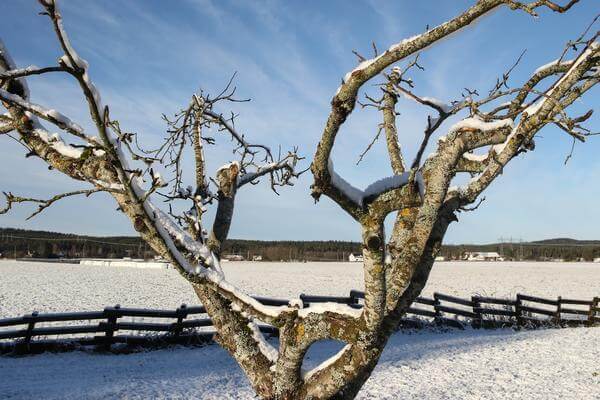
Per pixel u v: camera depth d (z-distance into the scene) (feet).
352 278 136.36
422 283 6.98
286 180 10.63
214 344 35.68
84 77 5.08
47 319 31.65
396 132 8.63
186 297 78.33
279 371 7.20
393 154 8.39
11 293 74.95
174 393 23.65
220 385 25.40
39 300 67.41
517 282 120.16
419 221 6.77
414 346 37.27
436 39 4.91
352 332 6.51
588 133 6.27
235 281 118.21
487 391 25.85
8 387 23.40
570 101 6.27
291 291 92.99
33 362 28.89
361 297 42.55
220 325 7.73
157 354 32.50
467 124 6.49
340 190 5.91
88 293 79.66
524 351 35.88
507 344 38.52
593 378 28.66
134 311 34.04
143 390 23.88
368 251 6.12
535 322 50.11
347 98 5.33
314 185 5.93
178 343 34.88
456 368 30.53
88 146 5.66
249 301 7.11
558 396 25.20
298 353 6.96
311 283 115.14
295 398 7.16
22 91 7.00
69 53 4.94
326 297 41.34
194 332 35.94
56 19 4.76
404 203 6.07
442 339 40.75
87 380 25.26
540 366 31.42
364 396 24.53
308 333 6.83
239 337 7.68
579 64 5.74
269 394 7.36
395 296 6.73
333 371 6.89
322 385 6.97
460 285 109.60
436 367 30.63
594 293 93.86
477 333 44.75
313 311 6.89
